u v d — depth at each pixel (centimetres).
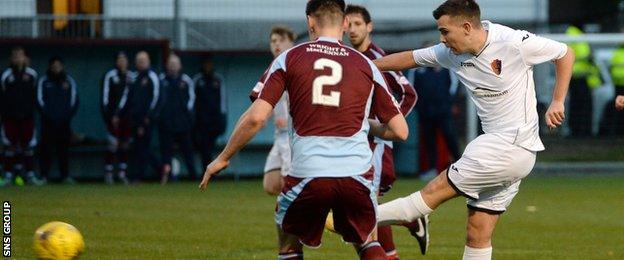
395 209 2528
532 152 2491
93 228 3744
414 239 3597
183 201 4809
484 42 2452
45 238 2422
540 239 3631
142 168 5928
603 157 6838
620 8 8131
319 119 2159
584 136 6862
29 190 5312
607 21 8094
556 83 2509
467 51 2462
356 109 2178
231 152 2155
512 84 2466
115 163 6241
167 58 6169
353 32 2789
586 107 6862
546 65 6712
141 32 6431
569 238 3662
